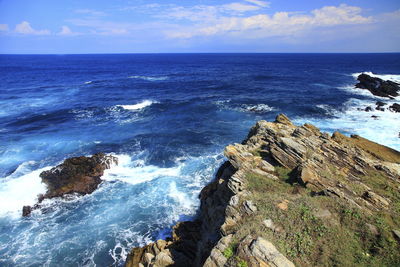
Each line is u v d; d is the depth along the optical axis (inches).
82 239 730.2
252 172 722.8
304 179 661.3
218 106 2010.3
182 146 1284.4
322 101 2130.9
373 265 413.7
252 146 894.4
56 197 900.6
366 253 441.1
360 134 1355.8
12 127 1536.7
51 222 793.6
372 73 4003.4
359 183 686.5
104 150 1239.5
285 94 2443.4
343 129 1443.2
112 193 924.0
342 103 2057.1
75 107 1993.1
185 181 984.3
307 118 1689.2
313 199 565.3
